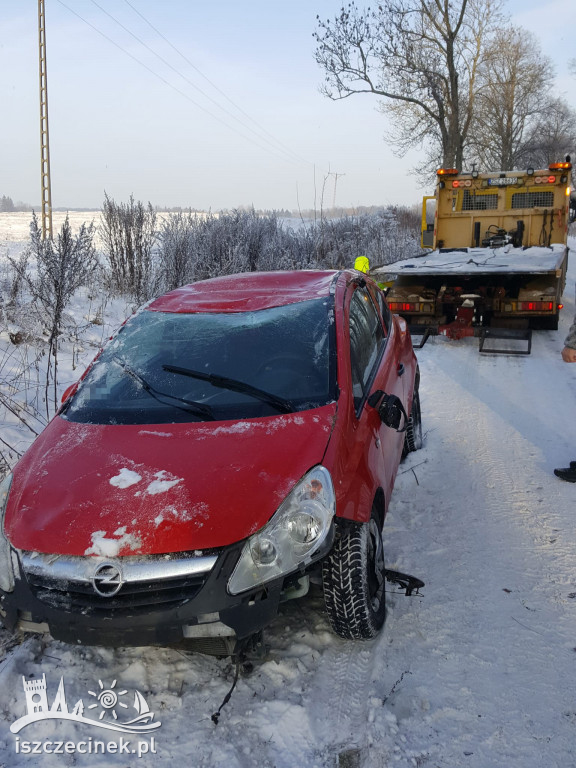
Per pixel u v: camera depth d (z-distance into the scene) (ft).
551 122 156.35
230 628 8.79
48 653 10.76
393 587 12.44
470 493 16.25
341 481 9.93
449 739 8.95
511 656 10.48
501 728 9.09
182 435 10.52
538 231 40.81
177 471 9.67
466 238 41.98
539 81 135.74
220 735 9.12
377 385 13.21
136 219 37.17
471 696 9.68
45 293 25.20
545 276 32.35
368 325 15.16
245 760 8.73
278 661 10.41
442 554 13.48
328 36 76.84
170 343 12.89
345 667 10.31
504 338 31.65
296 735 9.07
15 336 24.57
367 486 10.57
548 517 14.90
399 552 13.57
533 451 18.85
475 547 13.73
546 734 8.96
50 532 9.07
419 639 10.93
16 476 10.54
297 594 9.38
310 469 9.61
